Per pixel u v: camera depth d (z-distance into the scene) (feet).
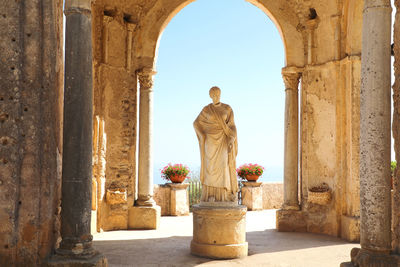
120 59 35.78
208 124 25.30
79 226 17.69
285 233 33.60
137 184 38.91
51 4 18.10
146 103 36.83
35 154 17.65
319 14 34.91
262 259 24.25
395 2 19.61
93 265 17.07
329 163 33.81
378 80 18.39
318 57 35.22
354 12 31.04
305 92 35.81
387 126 18.39
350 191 31.19
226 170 24.89
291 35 36.47
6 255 17.11
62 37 19.57
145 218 35.27
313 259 24.45
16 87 17.47
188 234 32.65
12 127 17.35
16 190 17.28
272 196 48.85
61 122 19.26
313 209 34.35
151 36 37.19
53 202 18.07
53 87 18.15
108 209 34.53
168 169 43.86
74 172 17.76
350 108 31.50
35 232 17.43
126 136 36.14
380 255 17.97
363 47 19.01
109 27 34.88
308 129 35.37
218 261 23.57
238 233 24.71
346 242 29.84
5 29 17.52
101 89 33.94
